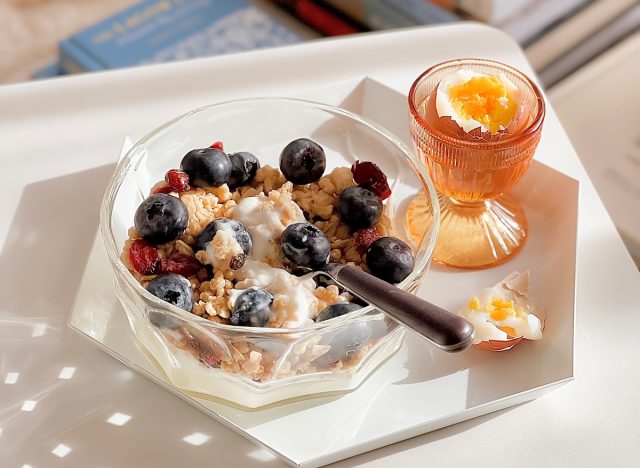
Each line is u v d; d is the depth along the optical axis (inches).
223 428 21.0
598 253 23.3
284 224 21.2
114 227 21.4
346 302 20.4
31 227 23.7
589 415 21.1
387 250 20.8
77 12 38.4
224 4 36.7
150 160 22.6
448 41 27.8
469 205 24.0
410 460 20.6
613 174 34.2
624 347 21.9
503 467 20.6
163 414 21.1
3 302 22.5
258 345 19.8
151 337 20.9
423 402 21.2
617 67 35.7
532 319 21.8
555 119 25.8
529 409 21.2
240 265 20.8
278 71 26.9
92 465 20.5
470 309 22.0
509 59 27.5
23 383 21.4
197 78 26.6
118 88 26.4
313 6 36.9
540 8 35.2
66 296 22.7
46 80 26.5
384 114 26.0
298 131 23.8
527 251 23.7
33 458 20.6
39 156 25.0
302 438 20.7
